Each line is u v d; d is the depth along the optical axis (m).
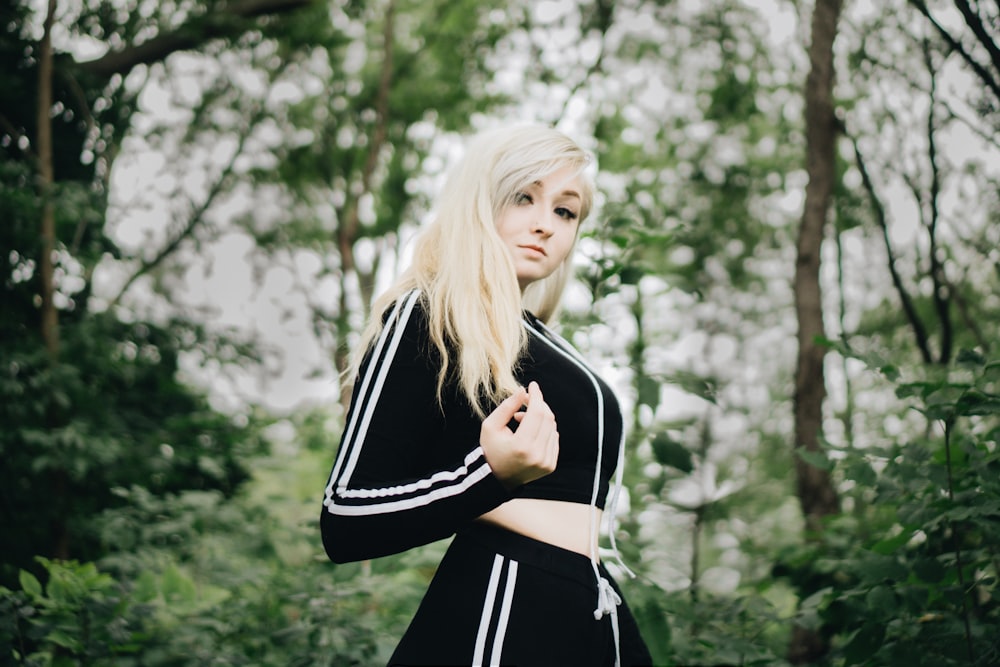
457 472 1.27
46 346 4.55
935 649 1.97
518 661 1.34
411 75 9.76
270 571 3.20
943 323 4.22
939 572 1.96
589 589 1.45
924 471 2.00
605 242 2.61
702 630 2.39
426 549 2.51
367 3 8.62
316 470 5.91
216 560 3.11
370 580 2.77
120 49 5.70
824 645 3.14
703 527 4.89
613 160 8.79
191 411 5.29
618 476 1.66
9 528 4.31
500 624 1.36
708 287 8.70
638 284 2.58
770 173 8.62
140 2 5.65
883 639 2.02
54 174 5.34
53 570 2.48
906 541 2.16
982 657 1.88
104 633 2.46
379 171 10.36
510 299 1.50
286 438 6.20
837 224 6.66
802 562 2.73
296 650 2.74
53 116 5.33
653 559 2.74
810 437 4.25
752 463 7.93
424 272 1.54
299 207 9.73
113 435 4.64
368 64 9.76
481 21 9.30
